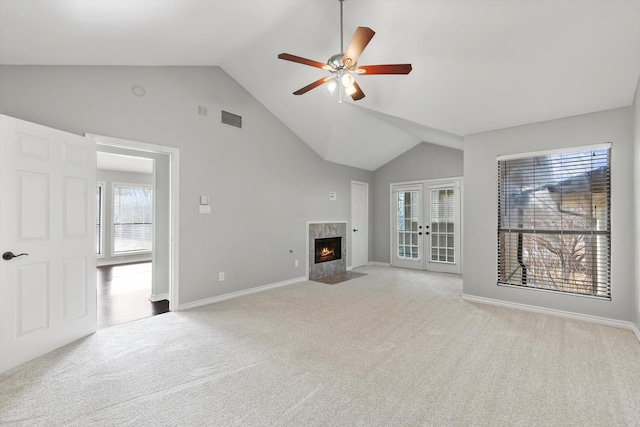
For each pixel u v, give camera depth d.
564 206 3.53
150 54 3.14
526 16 2.41
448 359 2.45
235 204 4.32
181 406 1.84
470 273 4.16
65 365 2.33
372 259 7.40
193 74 3.85
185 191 3.75
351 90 2.69
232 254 4.29
